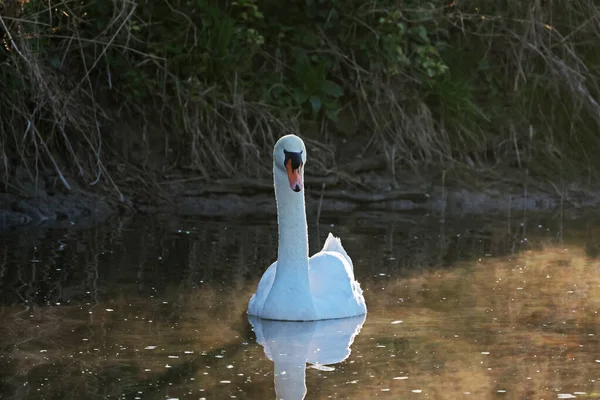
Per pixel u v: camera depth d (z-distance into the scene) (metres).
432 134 16.44
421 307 8.00
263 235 11.48
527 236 11.73
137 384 5.72
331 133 16.27
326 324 7.51
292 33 16.64
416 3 16.95
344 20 16.62
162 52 15.44
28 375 5.88
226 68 15.56
